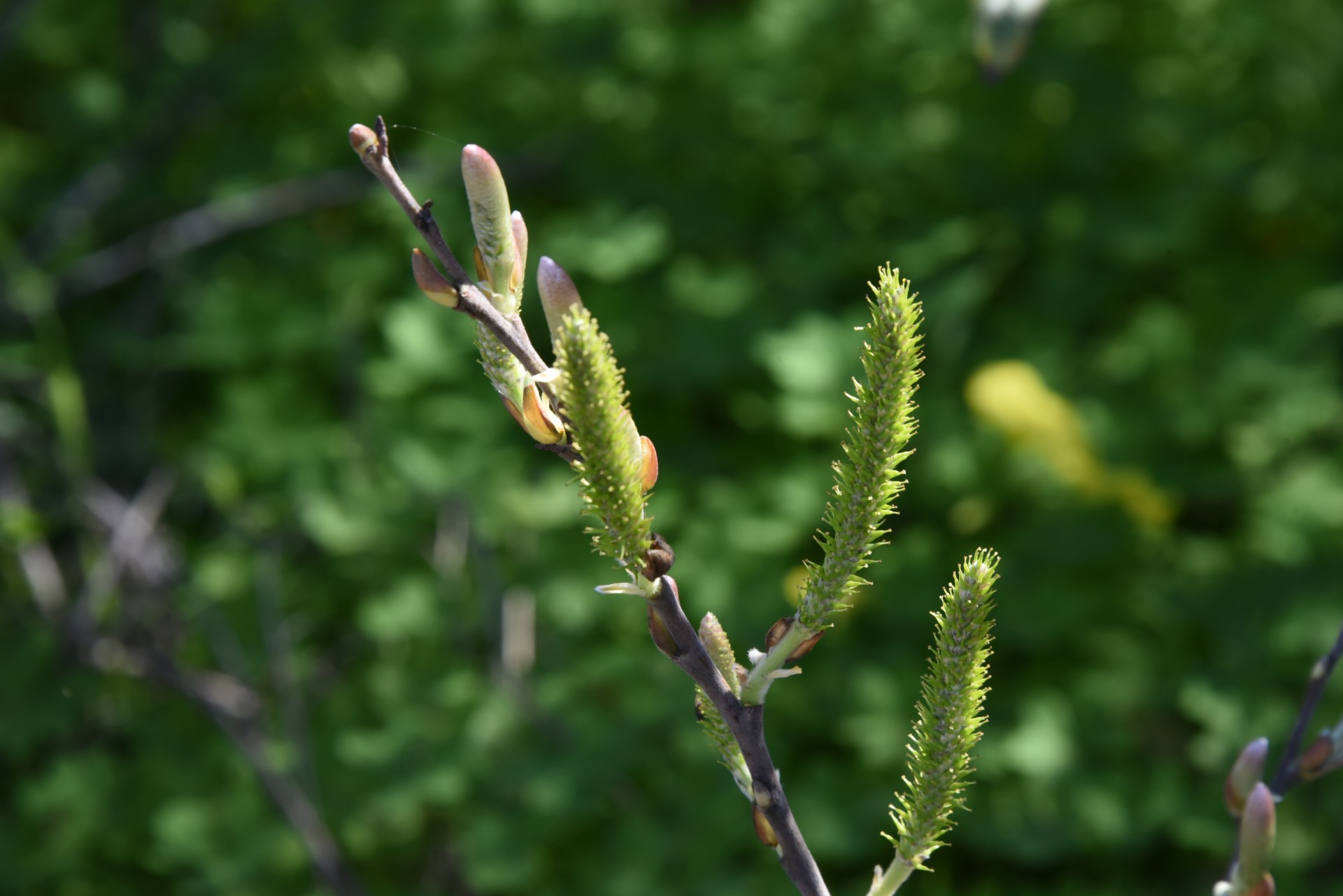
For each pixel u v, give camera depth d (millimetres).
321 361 4441
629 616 3896
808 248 4348
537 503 4016
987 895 3633
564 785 3654
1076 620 3744
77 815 3797
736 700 949
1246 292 4234
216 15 5102
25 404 4488
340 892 3500
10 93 5078
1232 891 1066
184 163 4797
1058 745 3658
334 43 4625
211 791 3814
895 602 3791
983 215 4402
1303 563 3754
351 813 3674
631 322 4246
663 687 3789
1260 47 4309
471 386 4227
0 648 3947
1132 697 3742
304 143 4660
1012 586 3836
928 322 4129
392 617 3939
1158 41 4441
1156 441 3973
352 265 4438
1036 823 3594
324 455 4172
